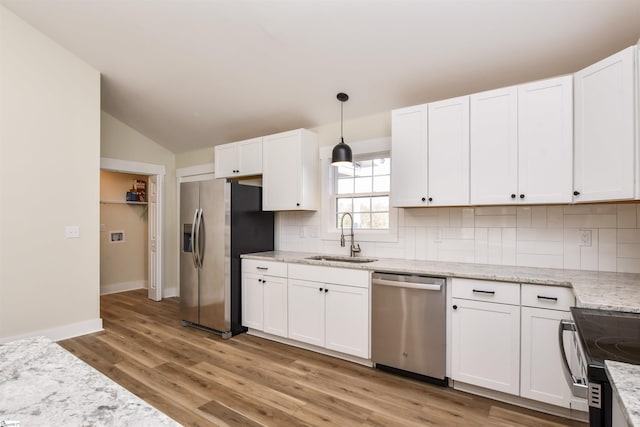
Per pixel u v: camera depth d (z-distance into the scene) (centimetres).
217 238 355
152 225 524
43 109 324
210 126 443
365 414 211
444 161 267
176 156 548
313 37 271
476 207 290
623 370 87
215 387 244
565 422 203
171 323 396
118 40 320
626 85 183
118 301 502
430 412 214
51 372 84
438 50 259
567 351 199
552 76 258
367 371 271
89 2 281
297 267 317
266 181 383
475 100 254
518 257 271
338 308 290
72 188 343
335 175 384
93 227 358
